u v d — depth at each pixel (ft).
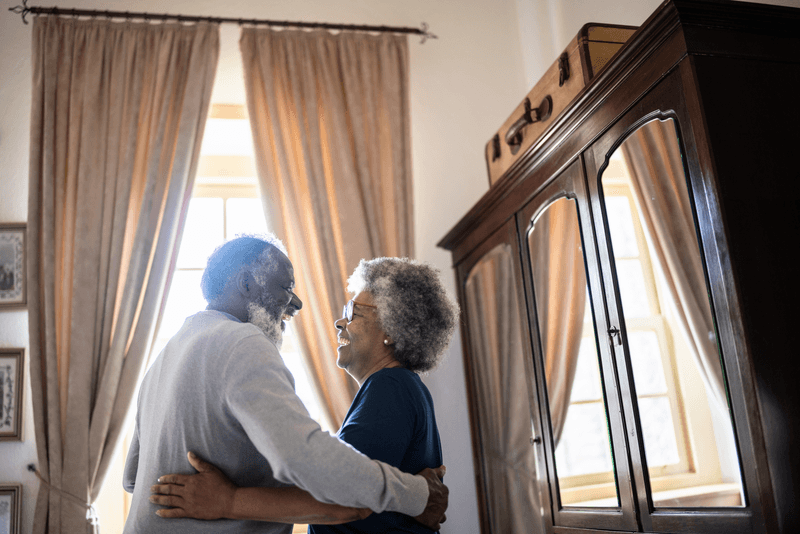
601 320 5.88
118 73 9.61
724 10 4.73
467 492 9.69
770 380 4.16
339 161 9.86
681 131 4.74
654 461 5.20
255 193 11.12
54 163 9.13
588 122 6.01
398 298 4.58
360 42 10.64
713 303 4.47
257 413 3.32
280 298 4.33
